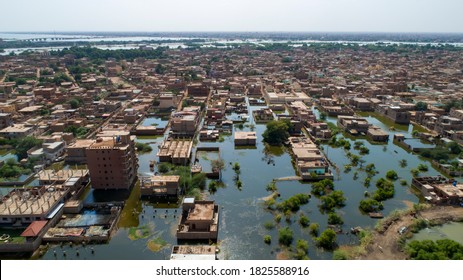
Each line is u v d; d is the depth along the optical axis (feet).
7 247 426.51
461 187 548.72
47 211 478.18
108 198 553.23
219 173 631.97
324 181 586.45
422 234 452.76
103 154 554.46
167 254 426.10
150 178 572.92
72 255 424.05
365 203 514.27
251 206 533.96
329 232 436.35
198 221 459.32
